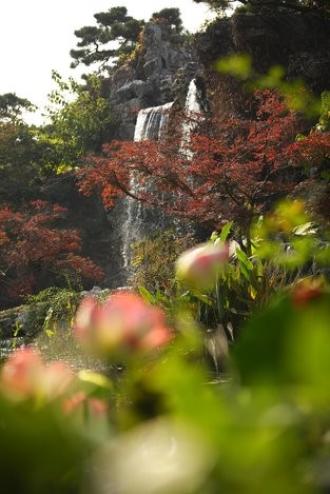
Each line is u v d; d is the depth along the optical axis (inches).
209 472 13.4
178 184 704.4
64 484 14.9
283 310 14.9
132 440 14.8
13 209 1628.9
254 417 14.1
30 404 16.7
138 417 18.8
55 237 1248.8
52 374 19.2
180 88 1280.8
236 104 956.0
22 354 19.9
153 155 713.0
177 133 760.3
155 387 15.6
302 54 941.8
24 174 1670.8
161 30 1967.3
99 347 24.2
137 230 1328.7
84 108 1765.5
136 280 454.9
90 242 1579.7
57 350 256.4
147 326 24.2
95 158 738.8
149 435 14.6
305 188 574.9
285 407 14.4
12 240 1310.3
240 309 149.2
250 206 669.3
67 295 378.9
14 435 15.0
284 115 751.7
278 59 972.6
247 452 13.6
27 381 18.7
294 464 14.2
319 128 618.2
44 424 15.4
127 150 716.0
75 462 14.9
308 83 925.8
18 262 1235.9
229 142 800.3
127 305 24.7
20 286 1254.9
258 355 14.4
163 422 14.8
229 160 740.0
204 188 705.0
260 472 13.7
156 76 1876.2
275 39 968.3
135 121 1755.7
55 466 14.9
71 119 1750.7
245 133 776.9
